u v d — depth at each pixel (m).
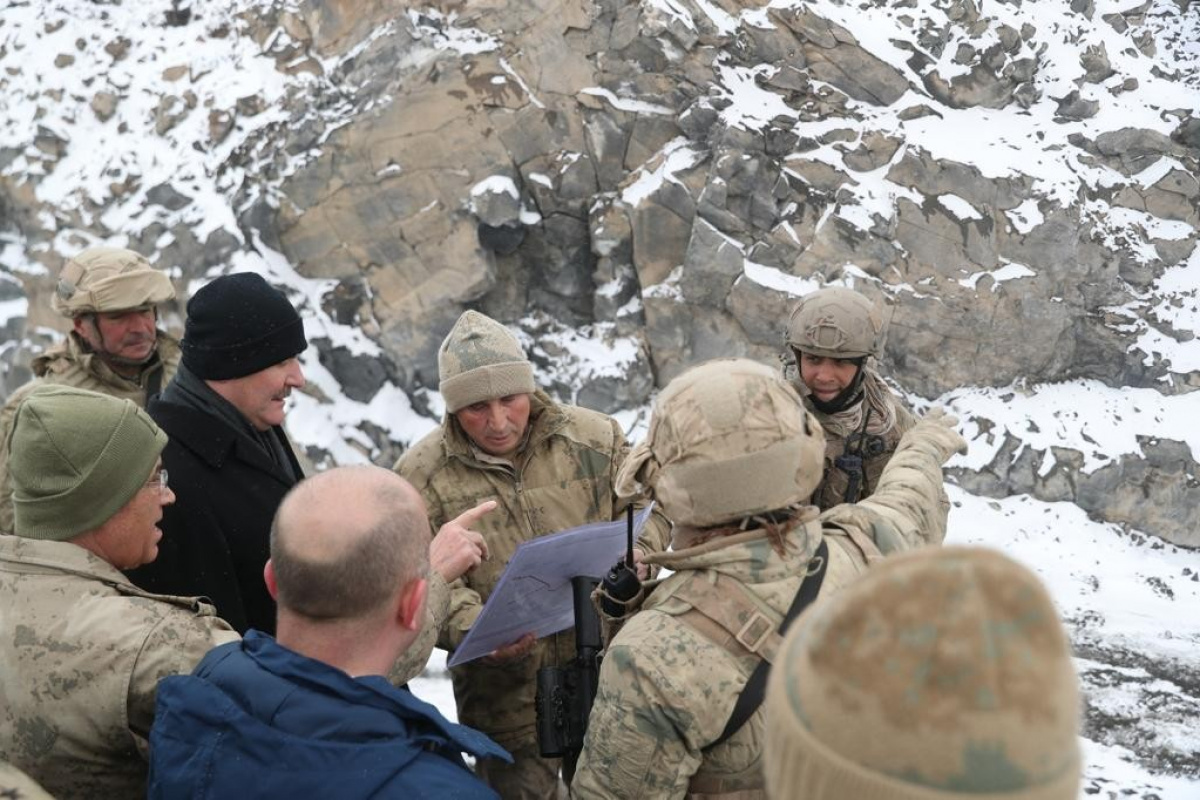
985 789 0.72
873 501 2.20
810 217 7.63
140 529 2.07
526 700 3.12
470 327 3.01
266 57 8.15
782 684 0.81
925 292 7.58
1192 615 6.61
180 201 7.88
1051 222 7.57
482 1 7.78
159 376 4.10
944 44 7.96
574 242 8.01
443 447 3.12
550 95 7.82
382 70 7.79
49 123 8.26
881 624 0.75
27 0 8.77
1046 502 7.42
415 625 1.75
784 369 3.29
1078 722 0.76
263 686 1.60
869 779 0.73
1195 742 5.18
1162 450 7.45
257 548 2.70
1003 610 0.73
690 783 1.85
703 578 1.82
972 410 7.61
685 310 7.79
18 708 1.86
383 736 1.58
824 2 7.89
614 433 3.17
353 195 7.82
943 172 7.58
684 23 7.67
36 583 1.93
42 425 1.97
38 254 8.07
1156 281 7.93
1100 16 8.59
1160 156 8.02
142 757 1.92
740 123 7.61
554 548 2.42
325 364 7.86
